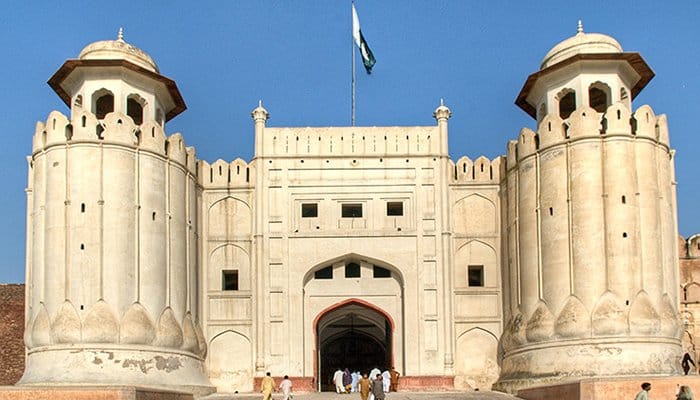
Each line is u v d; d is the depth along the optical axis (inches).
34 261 1182.9
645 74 1259.2
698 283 1368.1
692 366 1291.8
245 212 1331.2
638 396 766.5
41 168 1195.3
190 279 1257.4
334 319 1390.3
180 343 1198.3
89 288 1136.8
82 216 1154.0
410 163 1331.2
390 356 1300.4
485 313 1302.9
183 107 1341.0
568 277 1167.0
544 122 1222.3
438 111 1344.7
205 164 1344.7
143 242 1178.0
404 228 1315.2
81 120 1180.5
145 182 1195.9
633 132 1192.8
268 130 1342.3
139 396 896.3
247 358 1289.4
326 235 1312.7
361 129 1338.6
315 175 1327.5
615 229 1157.1
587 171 1177.4
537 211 1214.9
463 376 1285.7
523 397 1099.9
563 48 1273.4
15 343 1462.8
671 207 1218.0
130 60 1256.8
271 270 1304.1
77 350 1120.2
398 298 1314.0
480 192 1334.9
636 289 1144.8
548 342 1165.7
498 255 1317.7
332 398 1121.4
